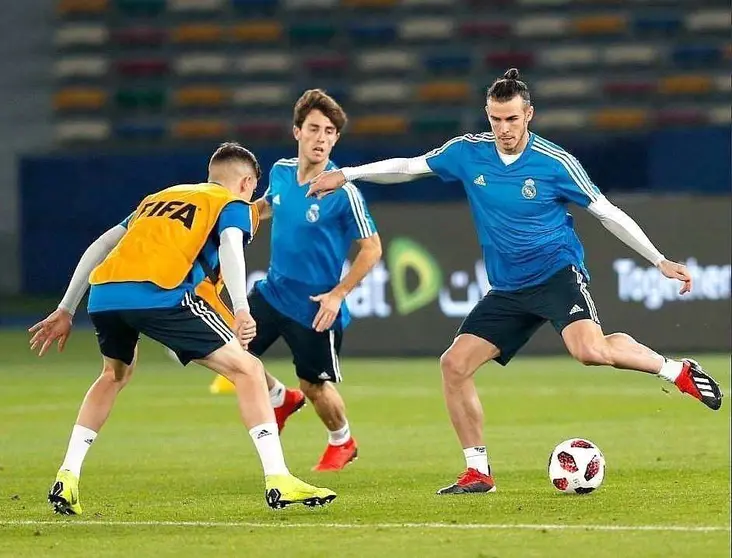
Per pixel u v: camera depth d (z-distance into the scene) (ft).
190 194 73.31
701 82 297.12
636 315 184.03
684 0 306.35
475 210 83.25
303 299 96.94
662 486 82.94
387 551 61.57
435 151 84.43
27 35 310.86
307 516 73.41
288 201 96.37
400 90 302.04
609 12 307.99
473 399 83.10
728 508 73.00
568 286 81.51
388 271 189.16
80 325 262.88
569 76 301.84
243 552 61.98
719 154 249.55
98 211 268.41
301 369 97.25
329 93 302.86
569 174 80.89
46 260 272.31
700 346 183.52
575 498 78.59
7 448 112.98
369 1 313.53
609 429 117.91
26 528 70.49
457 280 187.42
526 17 309.42
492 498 79.46
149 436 119.96
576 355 80.18
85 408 75.10
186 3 315.78
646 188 252.42
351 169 84.23
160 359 204.44
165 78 309.42
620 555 59.57
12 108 306.35
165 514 75.51
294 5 314.96
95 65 308.81
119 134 301.84
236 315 70.74
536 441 111.45
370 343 189.67
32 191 270.46
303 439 118.11
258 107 304.50
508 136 79.30
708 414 126.21
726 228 183.11
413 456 104.42
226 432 122.31
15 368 190.90
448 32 309.22
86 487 89.30
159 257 71.77
